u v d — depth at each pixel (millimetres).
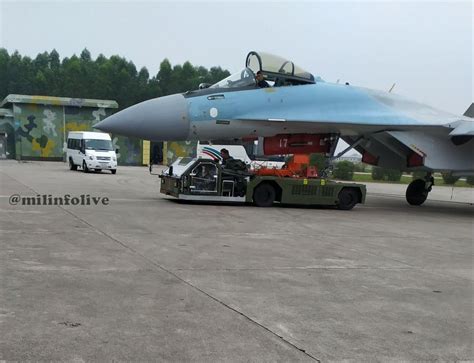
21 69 82938
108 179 22938
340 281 5750
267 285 5383
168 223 9617
